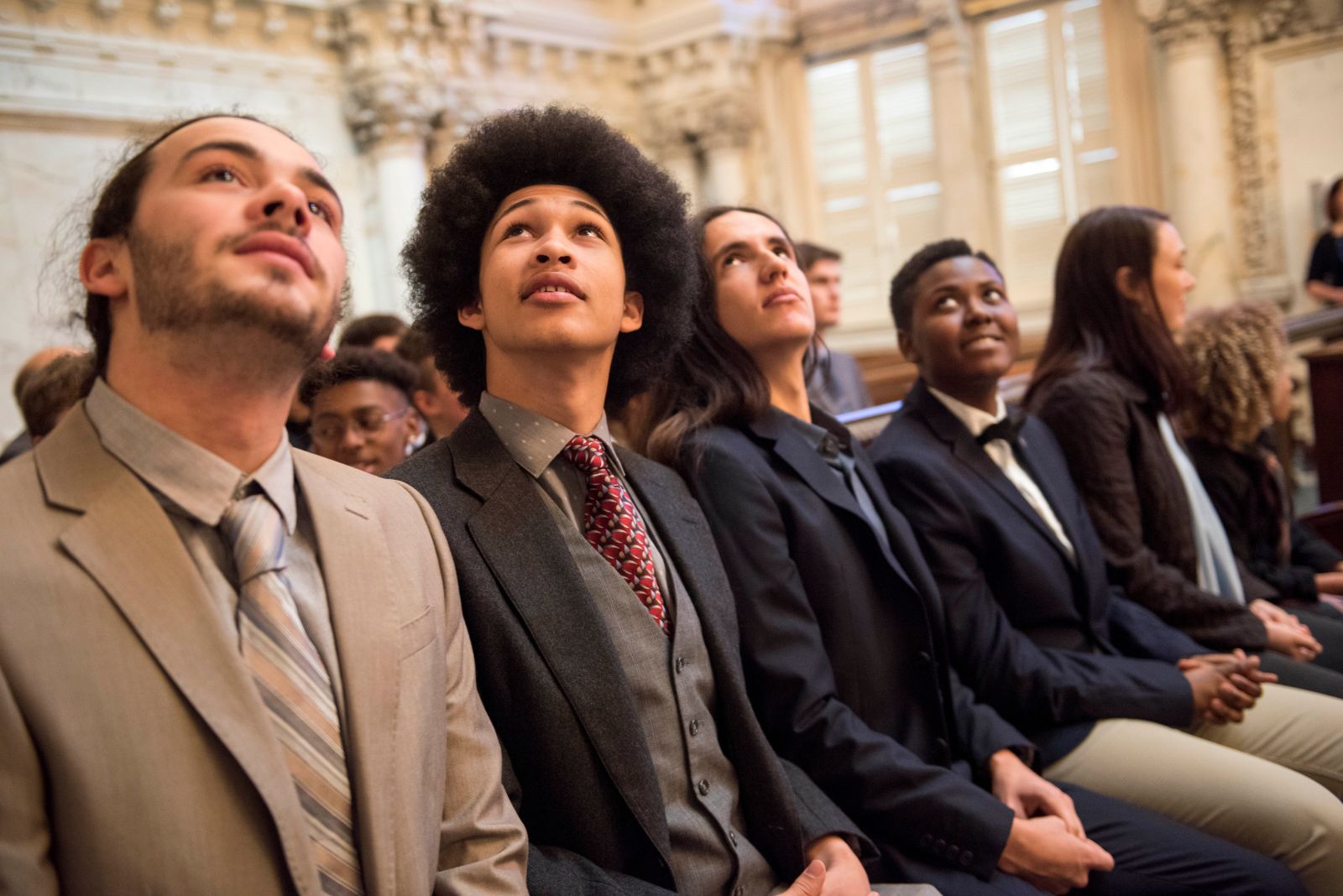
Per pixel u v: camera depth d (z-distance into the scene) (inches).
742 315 79.9
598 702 53.3
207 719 35.9
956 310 92.7
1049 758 83.4
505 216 61.5
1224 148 280.1
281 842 36.4
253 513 40.6
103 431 39.3
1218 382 115.3
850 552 74.2
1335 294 248.8
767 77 354.3
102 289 40.5
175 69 249.0
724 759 60.2
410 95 277.6
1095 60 310.2
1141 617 93.8
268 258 38.4
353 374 89.2
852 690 72.4
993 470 91.1
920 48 337.7
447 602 49.3
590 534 59.8
